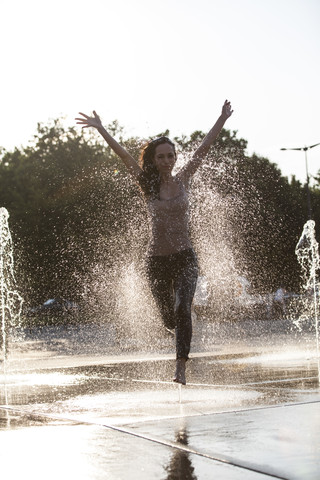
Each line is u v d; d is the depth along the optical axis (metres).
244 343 14.94
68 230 43.44
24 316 39.62
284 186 47.75
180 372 5.62
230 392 5.99
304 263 43.78
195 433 4.11
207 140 6.31
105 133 6.31
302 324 23.92
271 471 3.21
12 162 55.66
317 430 4.04
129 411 5.11
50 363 11.69
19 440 4.18
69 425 4.62
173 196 6.05
